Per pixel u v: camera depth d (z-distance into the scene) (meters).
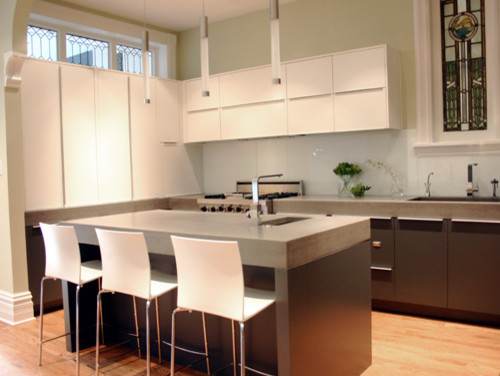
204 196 5.34
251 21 5.32
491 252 3.47
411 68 4.36
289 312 2.21
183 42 5.89
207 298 2.20
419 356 3.04
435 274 3.71
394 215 3.86
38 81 4.19
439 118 4.32
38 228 4.12
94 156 4.64
